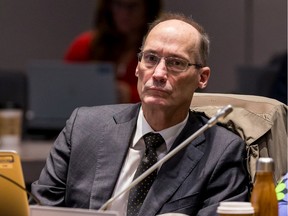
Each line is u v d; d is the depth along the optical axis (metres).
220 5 11.55
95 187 4.51
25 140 8.29
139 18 8.91
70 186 4.61
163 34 4.43
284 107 4.92
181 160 4.46
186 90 4.46
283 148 4.80
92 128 4.71
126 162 4.57
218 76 11.48
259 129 4.71
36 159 6.28
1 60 11.85
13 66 11.86
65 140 4.75
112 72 8.01
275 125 4.80
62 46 11.91
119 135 4.63
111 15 8.99
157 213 4.34
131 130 4.62
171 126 4.52
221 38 11.54
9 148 7.30
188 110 4.59
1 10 11.83
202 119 4.69
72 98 8.06
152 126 4.54
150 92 4.41
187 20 4.55
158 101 4.39
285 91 8.30
